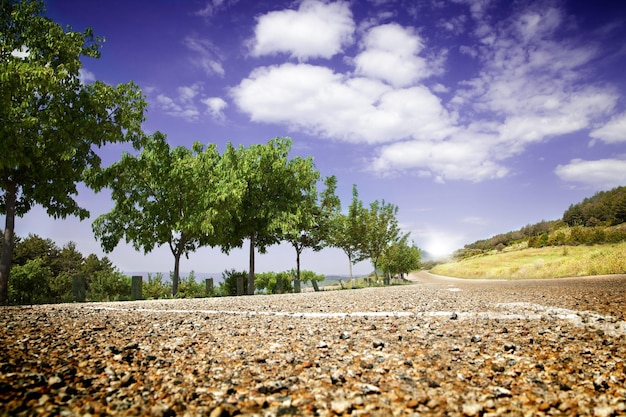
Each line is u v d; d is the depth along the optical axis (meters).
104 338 6.11
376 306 11.57
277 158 29.14
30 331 6.34
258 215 26.94
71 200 17.02
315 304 12.77
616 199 131.00
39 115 15.50
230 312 10.45
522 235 195.00
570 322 7.70
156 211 22.62
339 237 37.12
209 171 24.89
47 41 16.05
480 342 6.03
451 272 84.00
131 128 18.95
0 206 16.55
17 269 21.20
